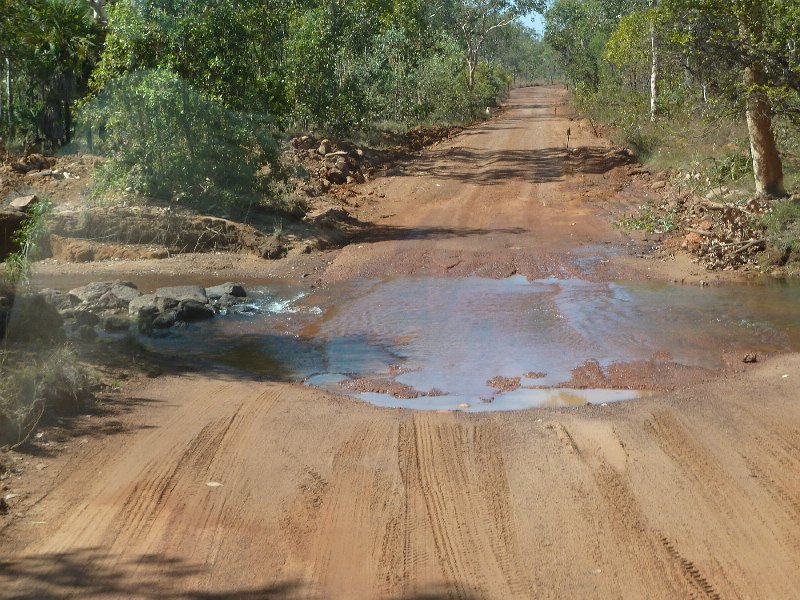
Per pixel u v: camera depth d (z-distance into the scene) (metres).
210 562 5.00
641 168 26.62
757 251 14.92
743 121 20.84
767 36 15.27
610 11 49.03
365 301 12.87
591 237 17.77
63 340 9.43
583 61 58.69
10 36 12.73
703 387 8.47
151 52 19.25
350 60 36.72
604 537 5.32
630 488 6.03
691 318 11.44
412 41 46.00
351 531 5.41
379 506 5.77
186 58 19.30
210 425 7.35
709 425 7.30
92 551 5.10
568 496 5.91
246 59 20.31
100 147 23.31
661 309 11.95
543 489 6.02
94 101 19.11
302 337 10.88
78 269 15.39
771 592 4.70
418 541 5.28
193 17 19.34
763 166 18.11
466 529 5.43
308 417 7.61
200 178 18.47
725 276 14.13
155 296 12.11
